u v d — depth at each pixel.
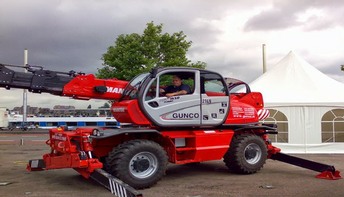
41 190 7.91
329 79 16.42
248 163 9.73
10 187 8.21
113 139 8.38
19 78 8.16
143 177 7.93
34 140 23.44
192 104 8.81
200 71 9.06
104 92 8.77
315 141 14.49
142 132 8.07
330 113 14.51
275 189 7.96
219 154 9.30
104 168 8.48
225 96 9.36
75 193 7.62
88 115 42.28
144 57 23.30
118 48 23.75
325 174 9.23
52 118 42.03
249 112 10.16
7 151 15.99
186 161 8.80
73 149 7.85
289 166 11.23
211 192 7.69
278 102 14.58
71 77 8.56
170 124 8.53
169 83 8.95
